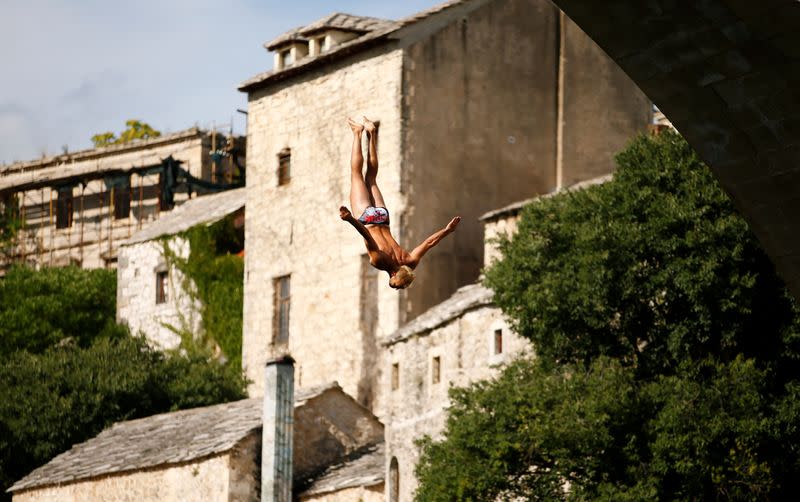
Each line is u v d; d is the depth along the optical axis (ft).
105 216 256.52
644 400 100.89
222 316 199.93
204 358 184.55
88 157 259.60
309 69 185.68
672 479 98.89
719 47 61.67
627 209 107.76
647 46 63.00
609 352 107.45
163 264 208.64
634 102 186.09
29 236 262.67
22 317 208.54
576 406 99.71
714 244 103.96
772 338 105.19
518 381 105.60
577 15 62.64
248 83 192.85
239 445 141.59
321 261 181.88
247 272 192.44
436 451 106.52
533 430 99.66
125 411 172.96
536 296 107.14
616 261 105.60
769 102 63.26
